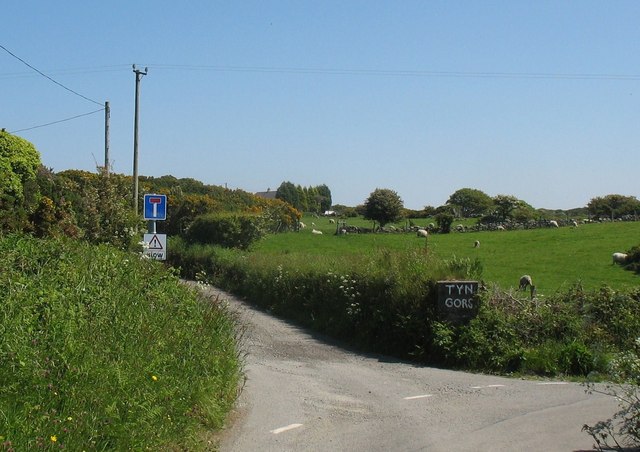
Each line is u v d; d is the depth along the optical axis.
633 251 34.81
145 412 6.54
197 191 66.50
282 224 62.84
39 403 5.72
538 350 15.12
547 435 8.87
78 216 18.05
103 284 9.45
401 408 10.62
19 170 17.95
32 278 8.76
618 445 8.10
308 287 22.84
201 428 8.16
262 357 16.17
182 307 10.45
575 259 37.34
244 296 28.06
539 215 70.31
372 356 16.92
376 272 19.02
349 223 75.88
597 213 72.19
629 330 15.95
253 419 9.45
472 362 15.20
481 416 10.05
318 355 16.86
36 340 6.57
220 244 39.34
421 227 61.69
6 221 14.54
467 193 89.94
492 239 49.72
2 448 4.77
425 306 16.84
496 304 16.39
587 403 11.09
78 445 5.52
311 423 9.41
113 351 7.21
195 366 8.65
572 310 16.44
